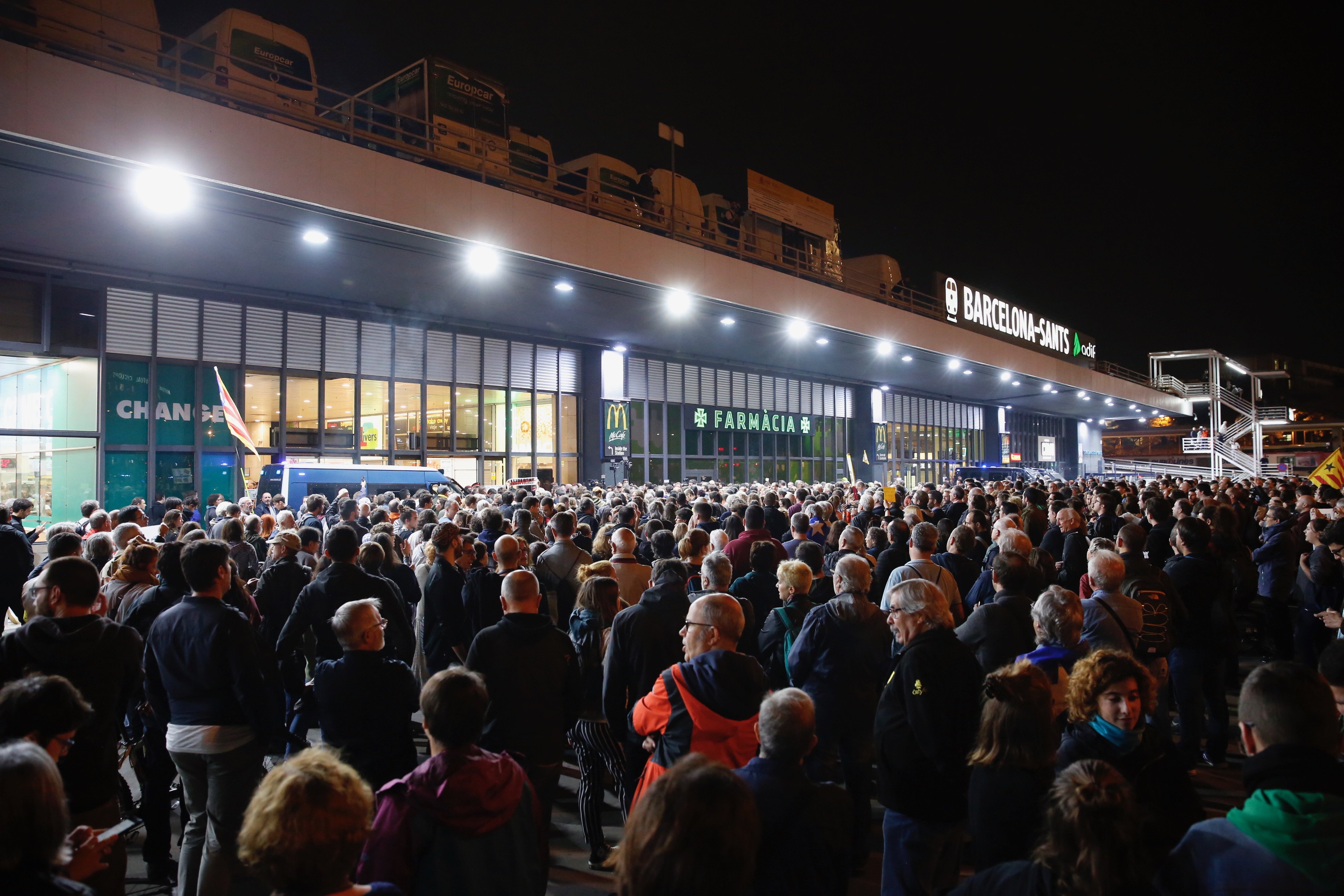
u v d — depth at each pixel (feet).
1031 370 118.11
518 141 61.36
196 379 59.47
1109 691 9.77
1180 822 9.47
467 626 20.71
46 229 46.85
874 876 15.72
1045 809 8.27
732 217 83.15
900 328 89.66
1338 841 6.61
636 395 93.35
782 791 8.43
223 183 39.63
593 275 58.65
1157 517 29.91
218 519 32.24
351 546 17.58
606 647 15.97
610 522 30.48
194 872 13.32
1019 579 16.31
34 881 6.30
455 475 75.77
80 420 54.13
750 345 92.02
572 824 18.62
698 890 6.14
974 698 11.57
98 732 12.23
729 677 11.43
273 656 13.75
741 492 54.19
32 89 33.81
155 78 40.57
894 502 55.57
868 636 15.52
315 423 66.08
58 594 12.38
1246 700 7.64
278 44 46.32
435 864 8.57
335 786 6.68
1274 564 28.96
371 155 45.50
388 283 61.31
